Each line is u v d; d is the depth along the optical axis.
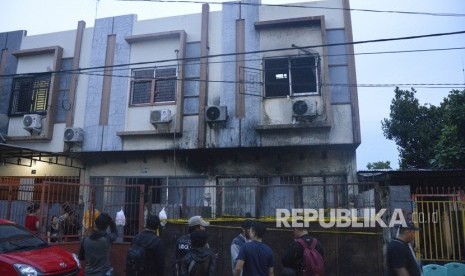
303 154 11.53
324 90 10.98
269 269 4.47
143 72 12.67
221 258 7.57
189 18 12.66
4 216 9.07
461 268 7.34
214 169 12.03
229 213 8.92
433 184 11.05
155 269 4.85
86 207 8.81
